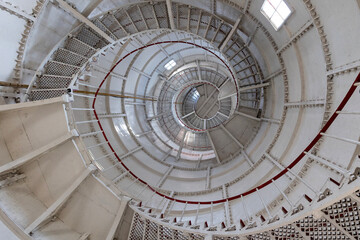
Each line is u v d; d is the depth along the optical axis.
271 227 4.52
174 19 10.40
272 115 10.91
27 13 6.90
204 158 14.48
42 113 6.35
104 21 9.51
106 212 6.64
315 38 6.55
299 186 6.79
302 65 7.64
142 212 6.56
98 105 11.55
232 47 11.24
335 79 5.85
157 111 17.05
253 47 10.95
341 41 5.40
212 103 20.12
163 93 17.81
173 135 17.39
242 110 13.71
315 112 7.11
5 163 5.99
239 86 12.28
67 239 5.89
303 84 7.73
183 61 17.14
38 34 7.53
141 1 9.79
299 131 8.04
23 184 6.22
